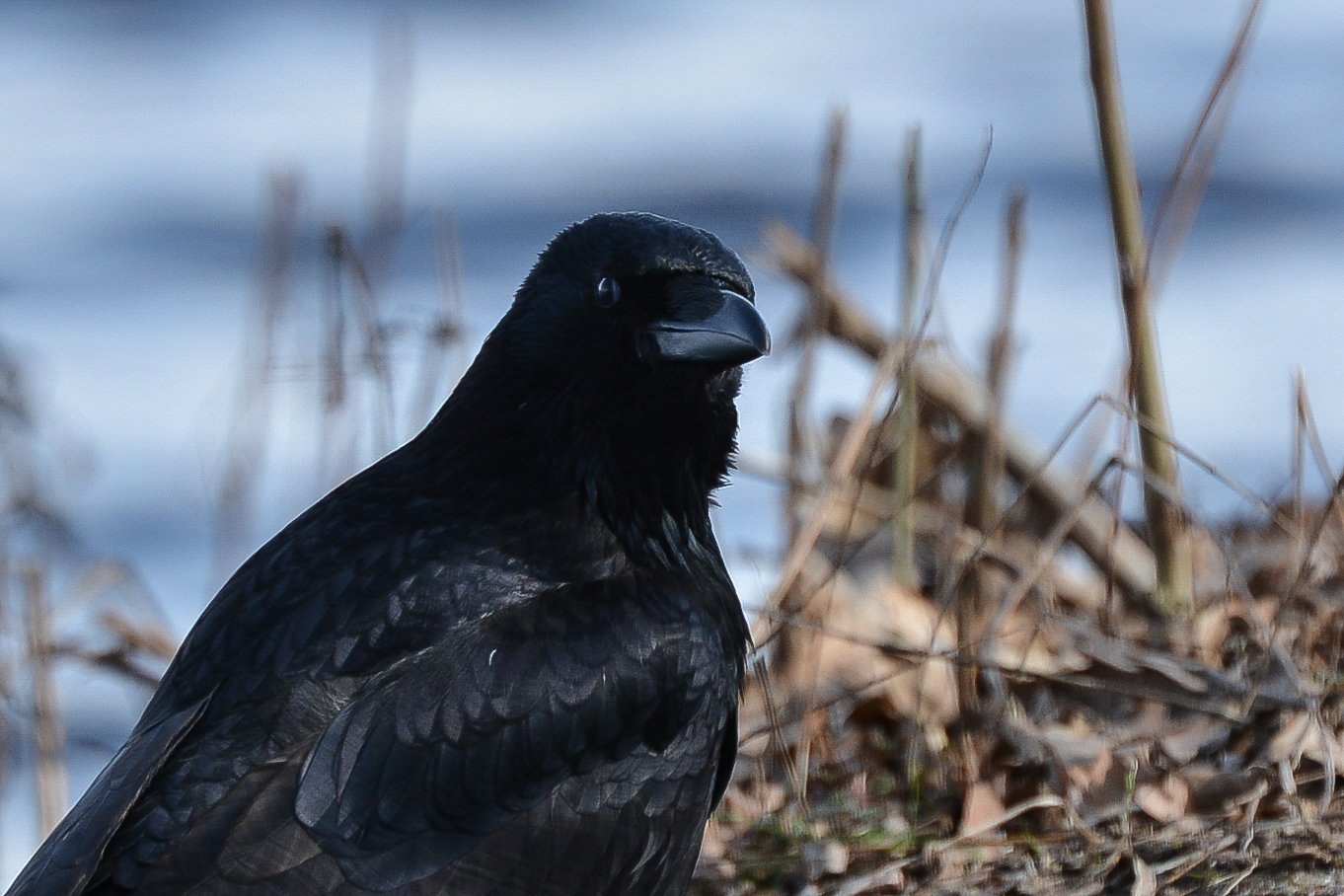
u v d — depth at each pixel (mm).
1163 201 11289
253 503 14797
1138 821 9477
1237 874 8914
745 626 9156
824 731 10719
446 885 7625
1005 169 30281
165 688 8062
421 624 8133
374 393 12820
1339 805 9328
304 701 7805
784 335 13898
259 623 8078
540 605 8336
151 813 7426
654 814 8297
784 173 30406
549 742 8016
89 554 17984
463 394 8898
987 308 23922
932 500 12961
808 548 11016
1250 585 11828
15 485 13688
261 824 7383
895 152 31422
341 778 7574
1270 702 9914
